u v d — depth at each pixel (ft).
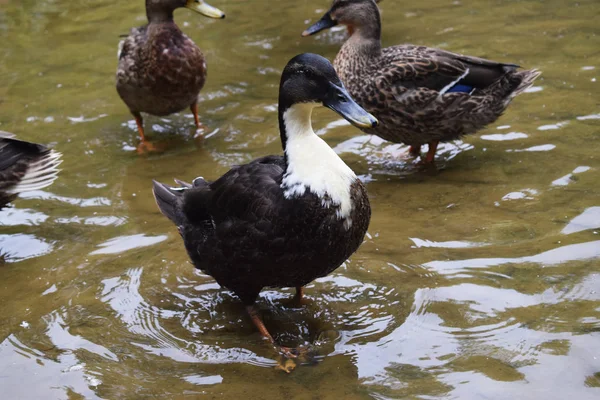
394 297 7.39
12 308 7.50
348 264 7.64
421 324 7.20
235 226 7.07
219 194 7.17
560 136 8.68
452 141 8.81
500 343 7.04
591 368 6.86
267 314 7.37
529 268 7.48
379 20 8.56
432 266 7.57
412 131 8.46
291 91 7.06
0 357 7.18
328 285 7.52
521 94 9.25
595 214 7.84
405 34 10.88
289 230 6.98
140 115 9.20
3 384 7.03
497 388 6.81
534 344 7.00
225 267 7.16
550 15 11.21
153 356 7.14
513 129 8.84
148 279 7.65
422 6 12.03
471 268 7.53
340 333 7.20
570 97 9.14
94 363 7.11
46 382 7.02
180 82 8.97
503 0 11.99
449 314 7.24
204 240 7.22
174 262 7.78
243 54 10.73
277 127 9.15
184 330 7.30
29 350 7.22
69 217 8.26
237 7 12.63
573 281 7.36
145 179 8.64
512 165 8.44
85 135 9.24
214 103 9.58
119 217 8.23
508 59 9.76
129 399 6.91
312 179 6.98
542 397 6.74
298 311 7.37
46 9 12.94
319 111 9.39
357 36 8.57
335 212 6.98
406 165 8.59
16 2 13.19
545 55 9.80
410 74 8.35
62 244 7.99
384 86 8.37
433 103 8.35
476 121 8.46
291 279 7.13
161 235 8.03
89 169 8.80
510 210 7.98
